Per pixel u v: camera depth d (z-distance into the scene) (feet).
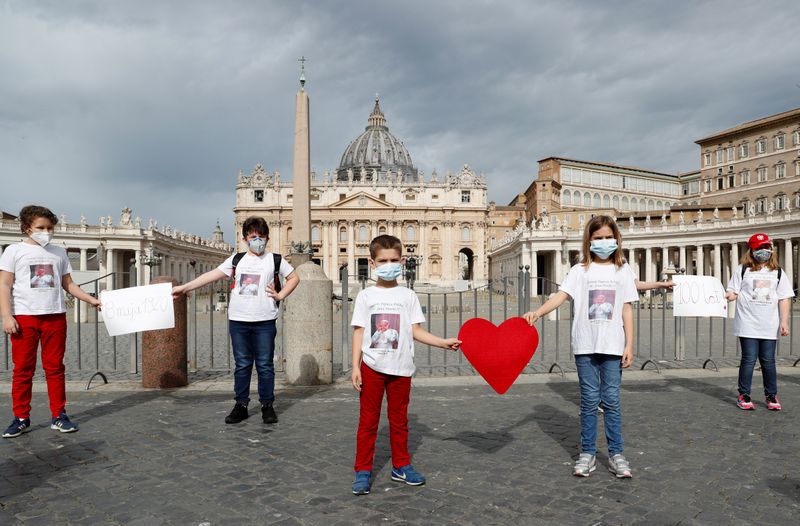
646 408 23.07
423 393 26.35
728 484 14.65
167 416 22.03
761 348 22.77
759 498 13.74
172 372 27.66
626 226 207.21
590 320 15.46
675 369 33.22
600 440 18.71
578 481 14.90
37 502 13.56
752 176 230.27
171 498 13.82
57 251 20.22
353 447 17.94
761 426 20.24
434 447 17.90
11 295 19.26
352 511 13.06
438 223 322.75
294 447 17.93
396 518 12.67
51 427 20.07
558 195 307.78
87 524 12.37
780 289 22.76
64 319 20.16
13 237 172.35
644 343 49.39
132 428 20.21
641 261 222.28
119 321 22.34
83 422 21.08
